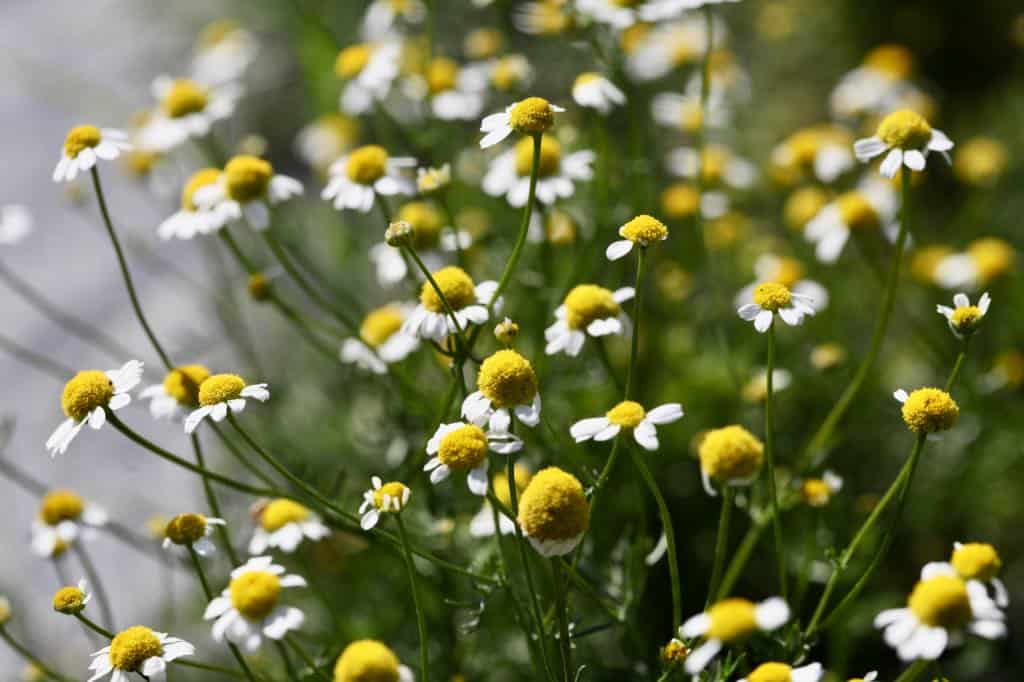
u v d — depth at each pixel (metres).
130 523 7.18
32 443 7.83
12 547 7.18
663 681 3.48
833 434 5.82
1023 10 9.59
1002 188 7.81
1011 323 6.43
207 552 3.73
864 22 9.88
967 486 5.92
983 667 5.55
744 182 6.67
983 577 3.03
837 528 5.28
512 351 3.54
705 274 5.89
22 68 10.60
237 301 7.79
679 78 7.57
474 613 4.02
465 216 6.13
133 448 7.65
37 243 9.27
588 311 4.06
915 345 6.35
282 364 7.22
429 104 6.01
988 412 5.89
